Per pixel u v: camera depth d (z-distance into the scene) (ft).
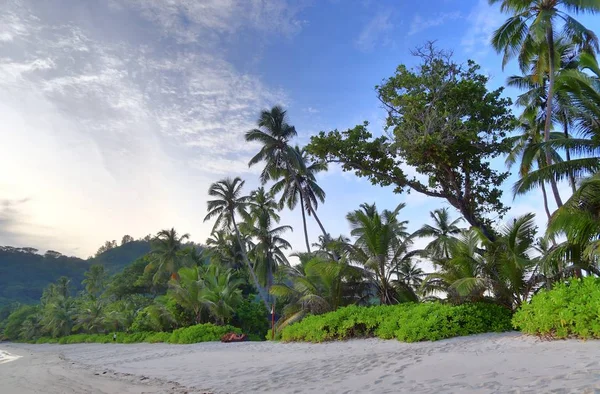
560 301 33.09
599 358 22.93
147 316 139.23
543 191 77.10
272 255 135.64
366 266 67.82
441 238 62.64
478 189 73.61
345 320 57.57
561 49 63.36
